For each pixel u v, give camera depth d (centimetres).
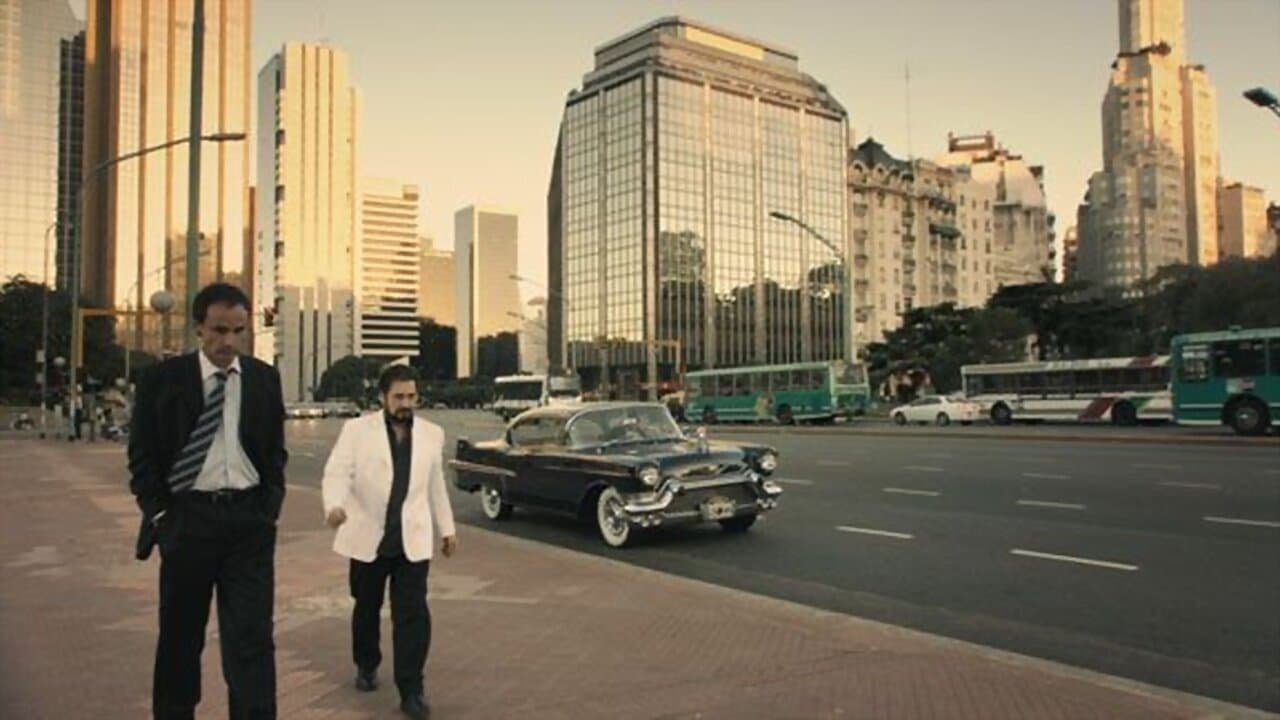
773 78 12681
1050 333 7056
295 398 13500
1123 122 16875
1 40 7519
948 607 797
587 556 961
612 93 11988
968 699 506
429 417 6712
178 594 420
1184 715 477
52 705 510
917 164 13525
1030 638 697
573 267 12438
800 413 4756
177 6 4547
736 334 12038
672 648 613
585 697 516
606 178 12025
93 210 5150
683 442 1220
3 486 1767
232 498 416
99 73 4722
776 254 12494
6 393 6788
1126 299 7594
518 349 16800
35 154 7600
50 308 6738
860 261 12950
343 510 516
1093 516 1248
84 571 895
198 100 1816
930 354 7456
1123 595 819
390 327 14962
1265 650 656
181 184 5306
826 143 13062
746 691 523
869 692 520
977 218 14200
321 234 13850
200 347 425
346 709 505
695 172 11788
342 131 13938
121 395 5984
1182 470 1784
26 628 675
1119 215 16375
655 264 11406
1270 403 2786
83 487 1750
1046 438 2889
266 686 422
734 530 1222
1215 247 17050
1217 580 862
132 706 509
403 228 15175
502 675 557
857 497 1520
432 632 655
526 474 1280
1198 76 16925
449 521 547
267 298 13862
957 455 2303
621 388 11569
